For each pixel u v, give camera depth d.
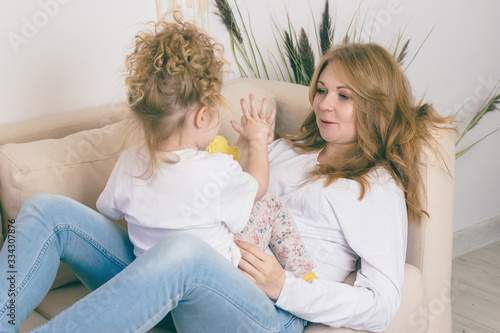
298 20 2.13
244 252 1.21
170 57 1.12
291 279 1.21
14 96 1.65
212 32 1.94
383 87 1.39
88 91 1.77
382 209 1.33
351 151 1.45
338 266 1.37
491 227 2.66
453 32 2.36
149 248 1.18
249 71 2.09
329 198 1.36
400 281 1.30
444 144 1.45
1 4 1.55
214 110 1.19
